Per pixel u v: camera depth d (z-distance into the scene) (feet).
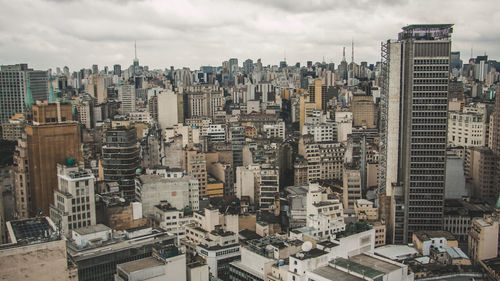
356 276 617.21
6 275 524.52
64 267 556.10
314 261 654.94
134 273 594.65
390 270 627.87
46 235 590.96
